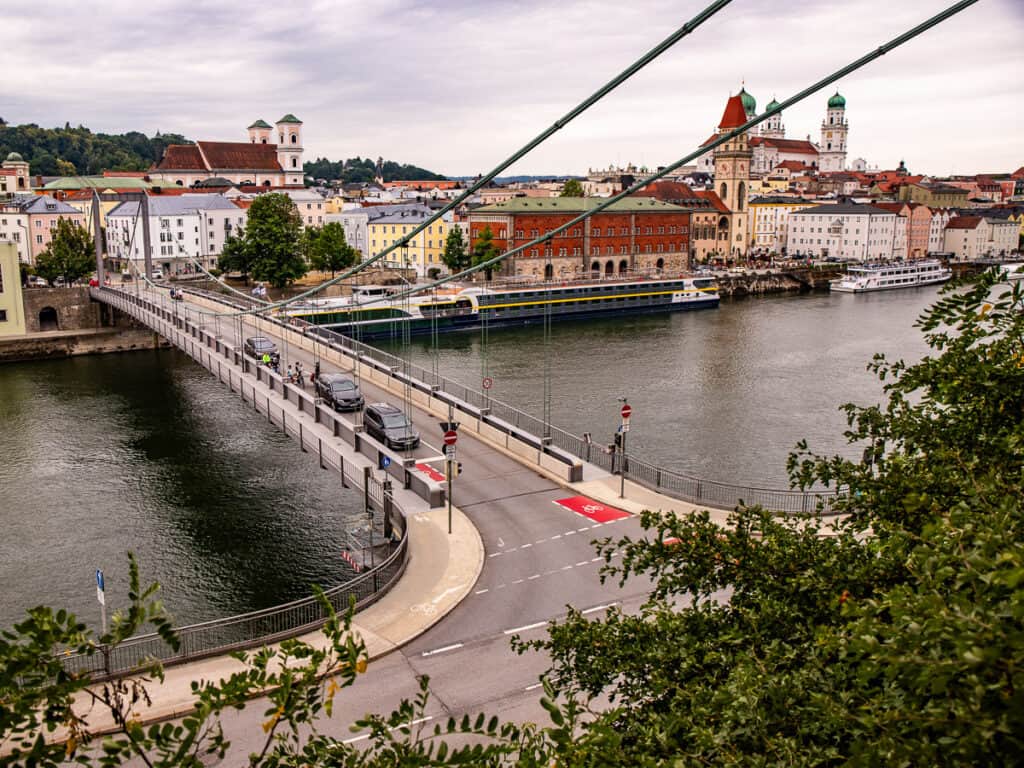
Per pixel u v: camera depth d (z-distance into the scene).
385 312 132.50
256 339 81.88
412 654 30.03
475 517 42.22
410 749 8.93
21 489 60.84
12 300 119.31
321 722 25.91
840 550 12.23
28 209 167.00
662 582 13.35
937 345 13.10
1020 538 8.10
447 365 104.94
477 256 165.00
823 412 78.94
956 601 6.95
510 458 51.66
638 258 189.50
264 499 58.72
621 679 27.77
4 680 7.16
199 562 48.91
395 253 185.75
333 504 57.72
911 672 6.91
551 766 9.41
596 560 37.25
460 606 33.50
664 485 52.31
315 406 55.47
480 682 28.16
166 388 95.12
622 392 86.81
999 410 12.21
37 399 89.50
